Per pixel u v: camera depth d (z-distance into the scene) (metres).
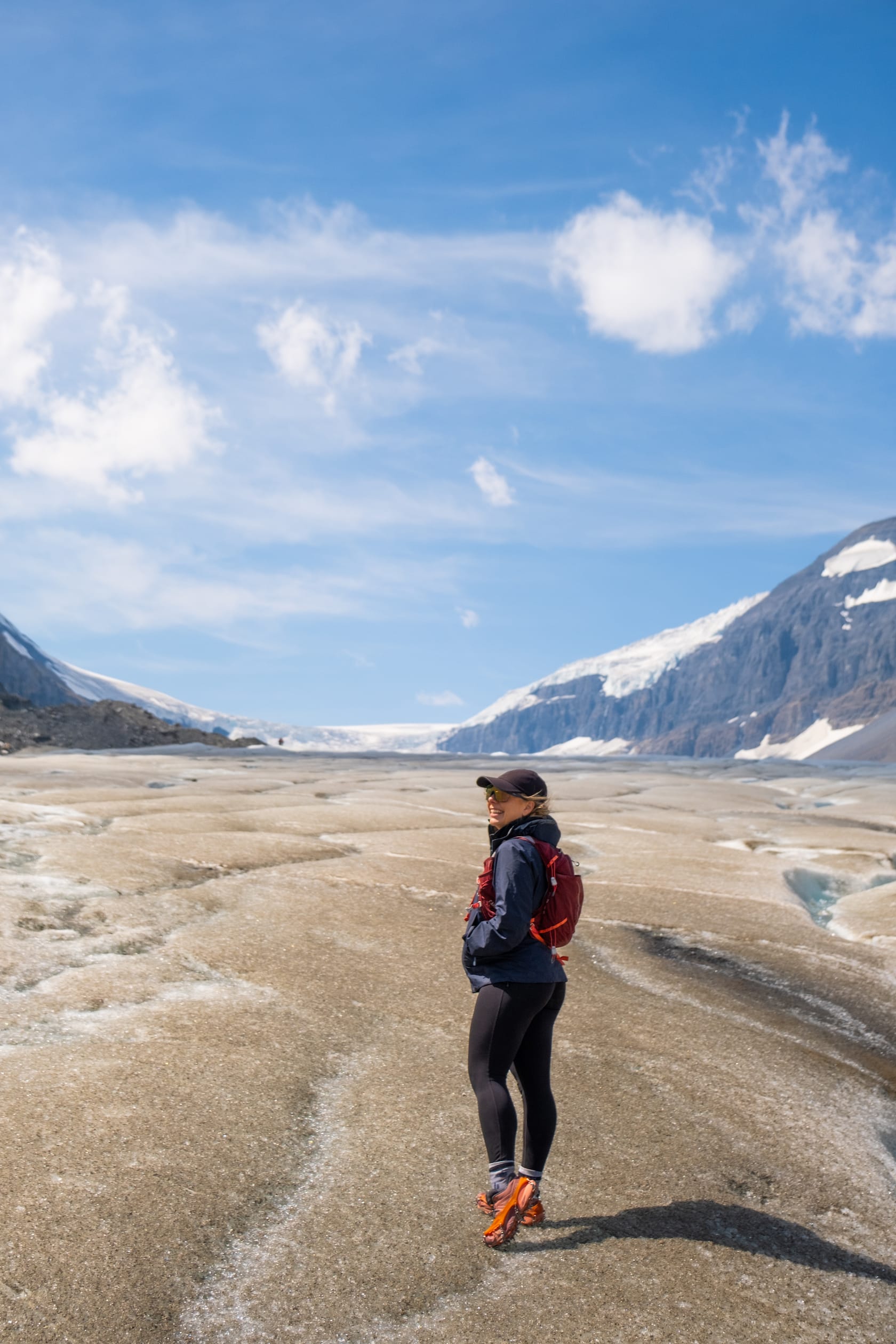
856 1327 3.91
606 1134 5.42
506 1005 4.36
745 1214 4.71
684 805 23.19
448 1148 5.08
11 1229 3.98
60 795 17.38
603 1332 3.73
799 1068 6.80
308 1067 5.91
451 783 25.98
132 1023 6.24
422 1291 3.90
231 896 9.68
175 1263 3.91
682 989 8.37
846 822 21.23
